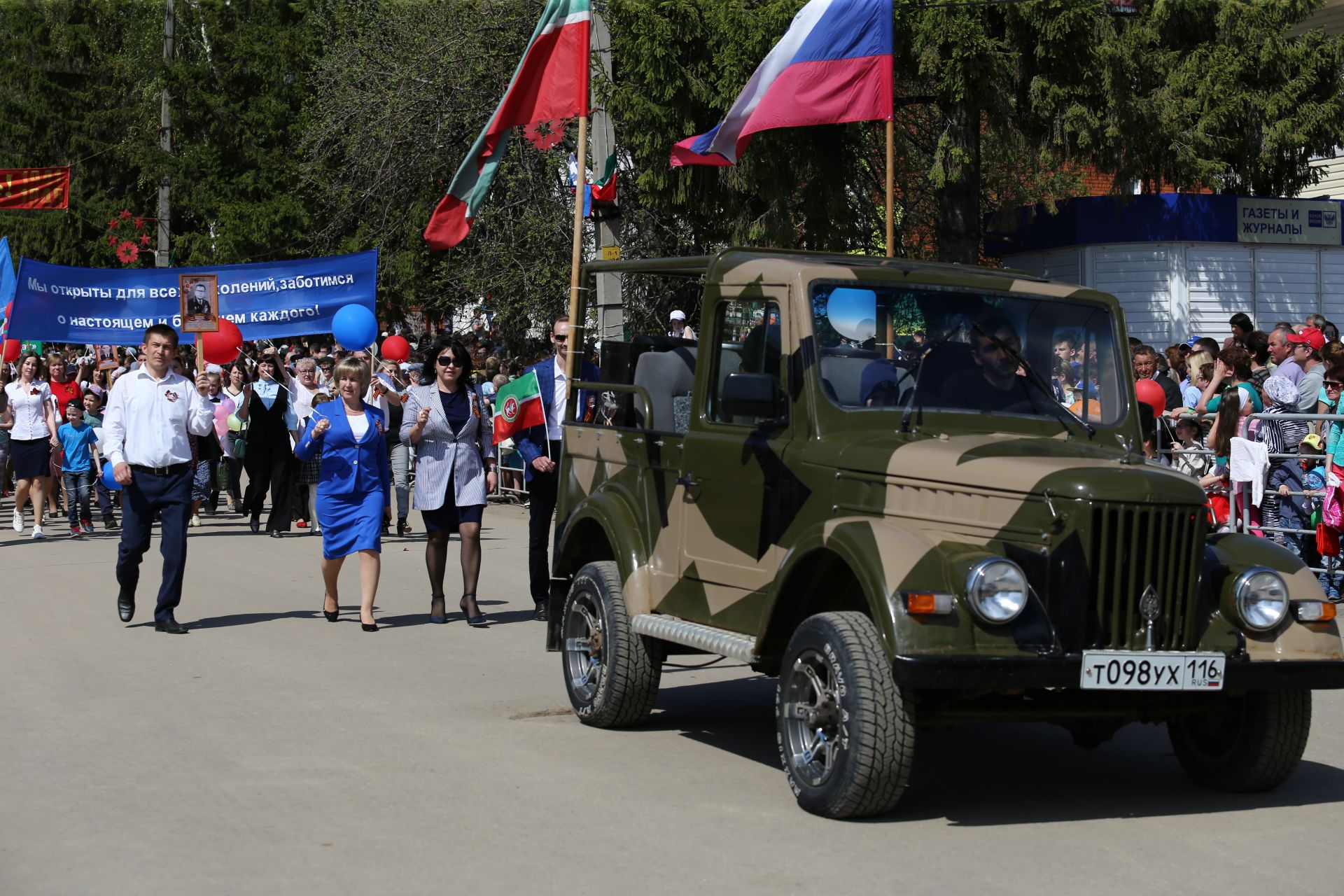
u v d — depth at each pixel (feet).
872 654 20.84
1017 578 20.17
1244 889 18.43
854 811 21.17
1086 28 64.03
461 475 40.09
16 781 23.72
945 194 71.26
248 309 63.52
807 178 67.87
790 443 23.68
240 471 73.41
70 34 166.30
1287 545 42.88
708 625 25.27
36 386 63.31
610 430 28.96
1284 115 71.26
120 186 164.96
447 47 96.43
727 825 21.26
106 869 19.20
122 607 39.88
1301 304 78.59
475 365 87.97
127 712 28.94
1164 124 67.72
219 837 20.63
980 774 24.85
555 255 91.45
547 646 30.45
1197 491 21.22
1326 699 31.83
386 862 19.47
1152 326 77.56
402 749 25.96
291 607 43.37
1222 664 20.88
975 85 63.57
